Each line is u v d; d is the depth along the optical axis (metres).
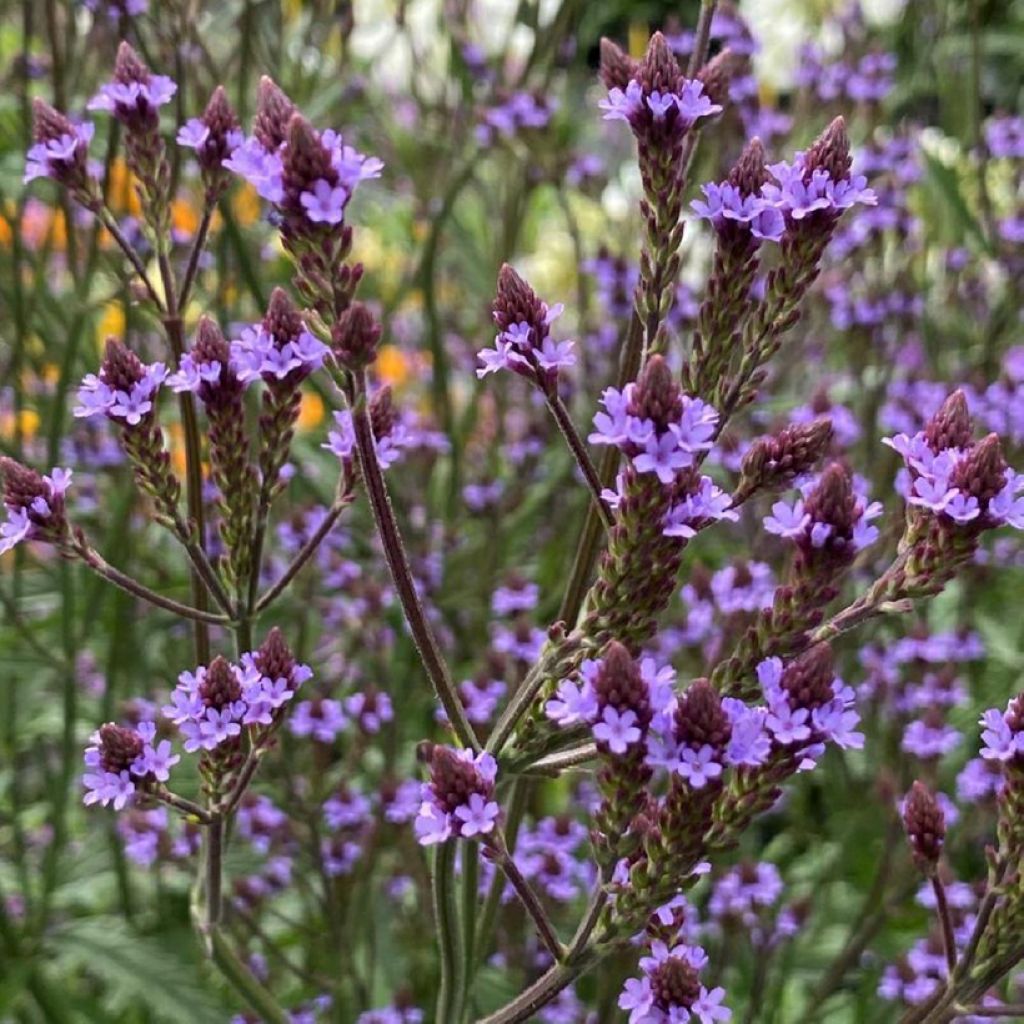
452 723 0.47
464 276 0.82
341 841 0.59
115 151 0.59
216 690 0.47
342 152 0.45
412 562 0.73
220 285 0.63
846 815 0.72
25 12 0.61
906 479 0.50
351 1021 0.60
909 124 0.84
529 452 0.82
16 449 0.63
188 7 0.63
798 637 0.46
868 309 0.77
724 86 0.50
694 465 0.46
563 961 0.46
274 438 0.50
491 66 0.82
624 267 0.74
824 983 0.60
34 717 0.76
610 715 0.44
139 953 0.61
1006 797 0.47
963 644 0.70
